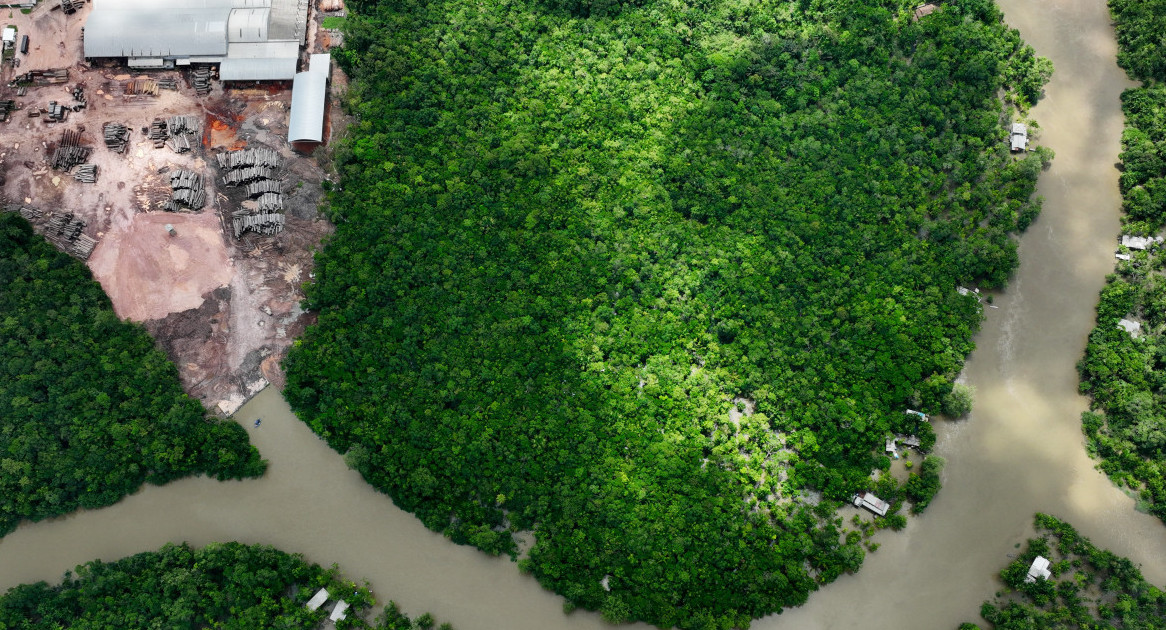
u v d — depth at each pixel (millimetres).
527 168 106500
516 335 99000
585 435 94500
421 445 94562
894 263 103812
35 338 96500
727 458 95500
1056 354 104188
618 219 104875
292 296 103000
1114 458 98875
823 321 101875
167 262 103875
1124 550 96062
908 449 99125
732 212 106875
